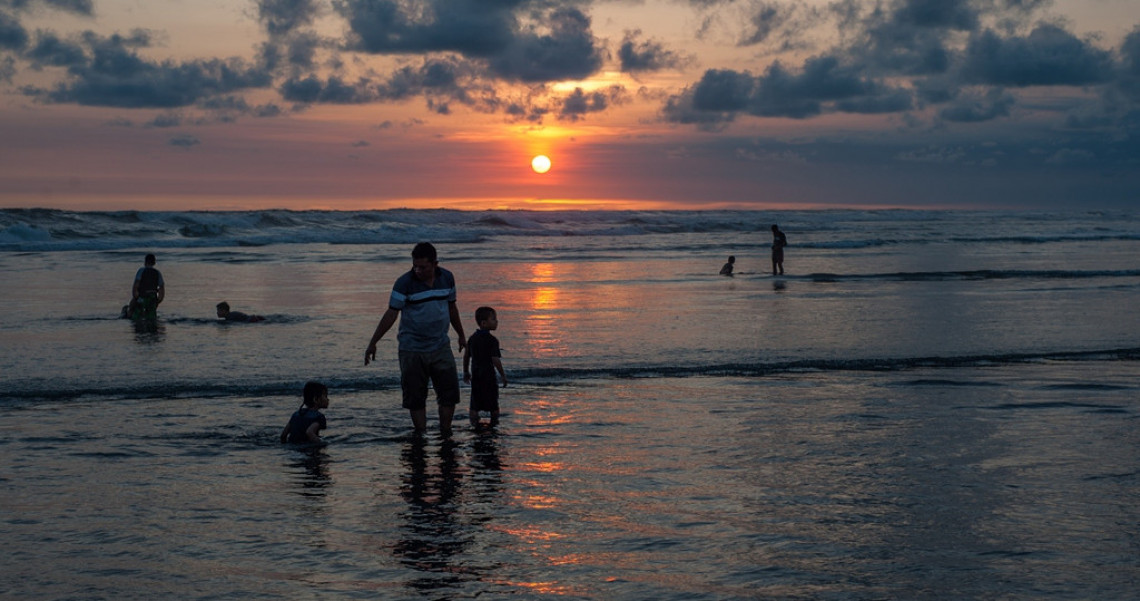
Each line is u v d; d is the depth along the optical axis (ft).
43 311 63.41
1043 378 37.29
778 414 30.50
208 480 22.58
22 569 16.17
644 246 155.84
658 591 15.02
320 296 74.84
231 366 40.81
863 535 17.95
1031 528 18.31
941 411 30.81
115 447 26.08
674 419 29.84
